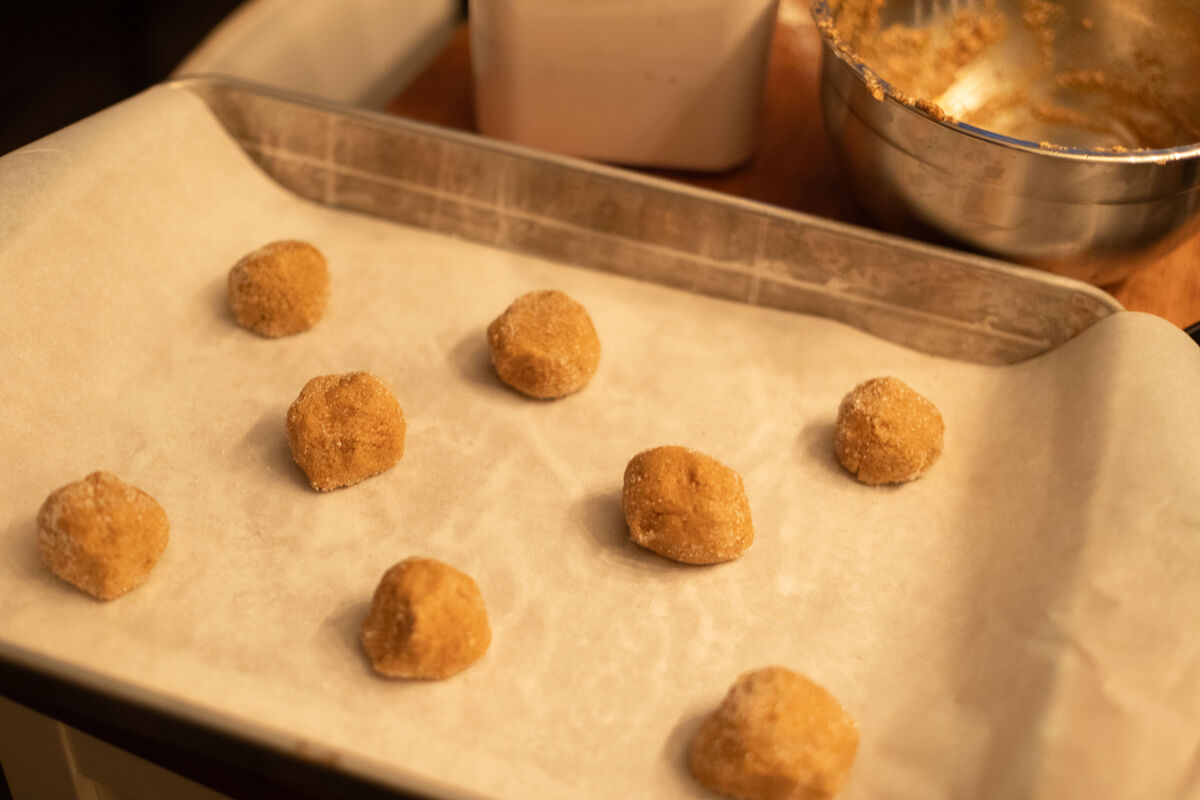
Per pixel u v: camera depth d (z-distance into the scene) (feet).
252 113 2.04
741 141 2.12
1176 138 2.06
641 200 1.95
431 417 1.84
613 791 1.51
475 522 1.73
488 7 2.02
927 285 1.89
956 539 1.74
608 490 1.77
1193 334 1.88
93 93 3.06
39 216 1.80
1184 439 1.67
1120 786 1.45
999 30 2.14
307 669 1.58
